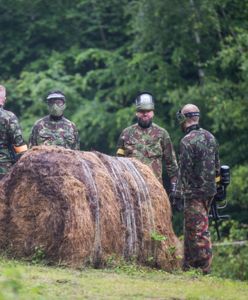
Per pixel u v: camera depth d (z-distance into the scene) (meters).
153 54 58.97
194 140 27.91
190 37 58.81
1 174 28.06
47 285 22.00
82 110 58.72
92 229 25.94
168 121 59.22
